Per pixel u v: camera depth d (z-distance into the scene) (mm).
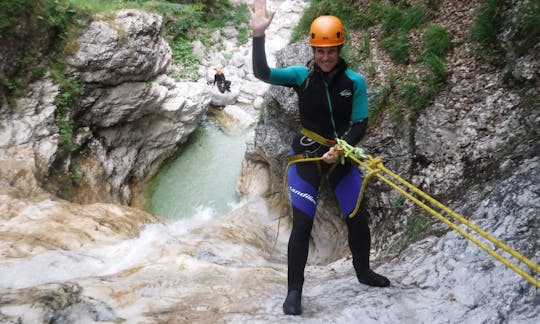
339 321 2547
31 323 2576
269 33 13914
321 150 2689
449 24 5535
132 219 6145
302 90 2572
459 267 2857
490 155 4043
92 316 2783
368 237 2826
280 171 7469
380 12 6426
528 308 2406
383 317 2582
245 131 11117
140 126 9477
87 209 6051
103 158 8531
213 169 10109
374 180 4926
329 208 6055
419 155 4680
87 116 8352
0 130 6812
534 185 3168
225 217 8109
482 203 3371
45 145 7137
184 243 5078
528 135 3844
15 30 7059
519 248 2783
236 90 12055
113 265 4316
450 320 2504
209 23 13883
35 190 6418
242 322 2607
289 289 2717
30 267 4020
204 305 2982
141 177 9641
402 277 3047
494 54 4820
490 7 5000
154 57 9164
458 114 4613
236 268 4125
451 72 5012
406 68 5598
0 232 4859
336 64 2510
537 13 4520
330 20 2426
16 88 7156
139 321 2674
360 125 2594
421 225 3984
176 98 9758
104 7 8836
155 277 3697
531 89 4234
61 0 7965
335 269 4414
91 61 8016
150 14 9203
